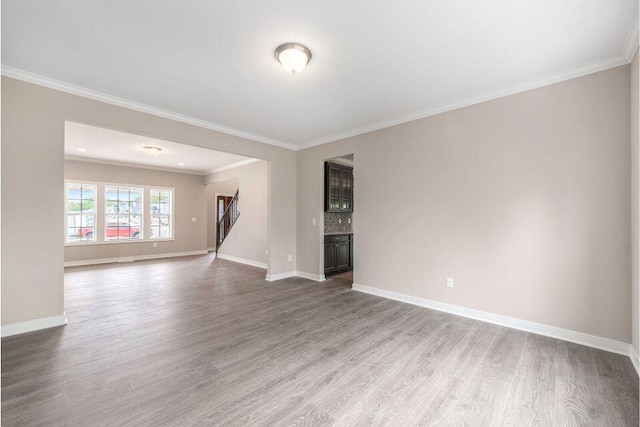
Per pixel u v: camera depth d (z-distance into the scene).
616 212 2.50
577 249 2.68
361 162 4.49
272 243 5.23
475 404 1.81
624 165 2.46
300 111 3.79
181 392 1.91
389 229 4.10
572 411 1.75
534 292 2.90
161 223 8.29
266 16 2.01
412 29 2.14
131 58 2.55
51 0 1.84
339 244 5.78
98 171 7.10
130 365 2.24
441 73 2.79
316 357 2.39
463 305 3.38
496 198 3.14
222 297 4.13
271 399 1.85
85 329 2.93
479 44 2.32
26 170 2.82
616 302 2.49
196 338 2.75
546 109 2.85
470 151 3.34
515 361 2.33
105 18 2.03
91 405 1.76
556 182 2.79
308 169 5.41
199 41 2.30
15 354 2.39
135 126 3.55
